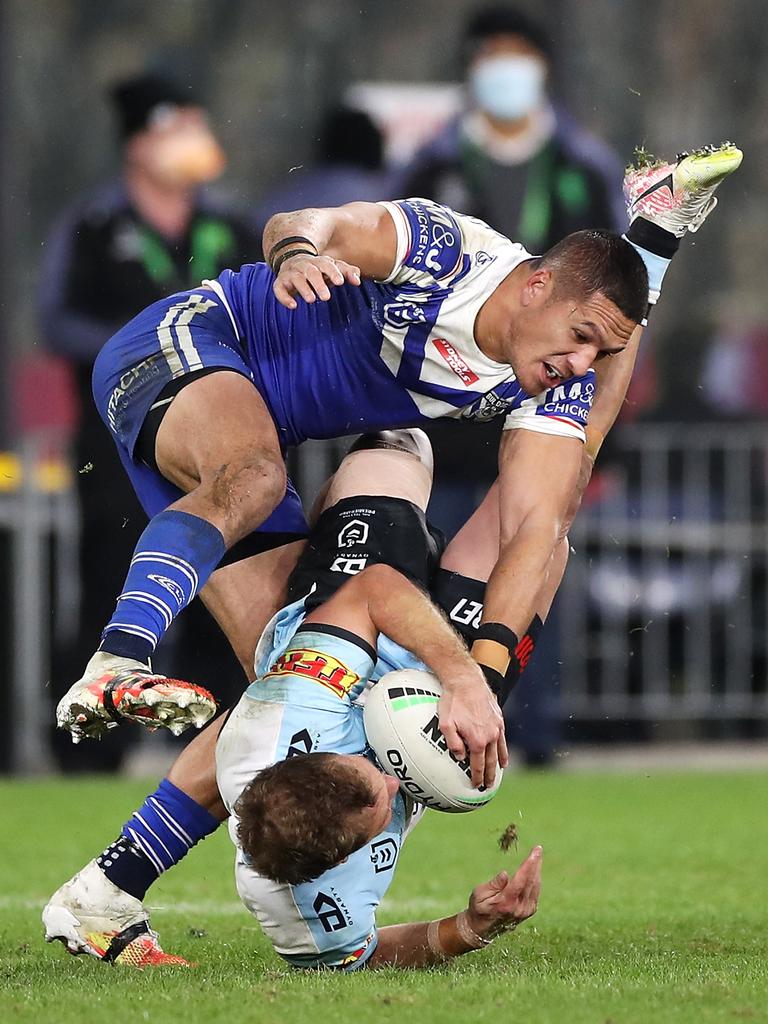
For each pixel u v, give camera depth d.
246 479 13.84
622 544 34.06
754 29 59.69
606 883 19.50
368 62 60.22
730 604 34.34
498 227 29.55
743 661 34.41
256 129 58.94
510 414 14.85
